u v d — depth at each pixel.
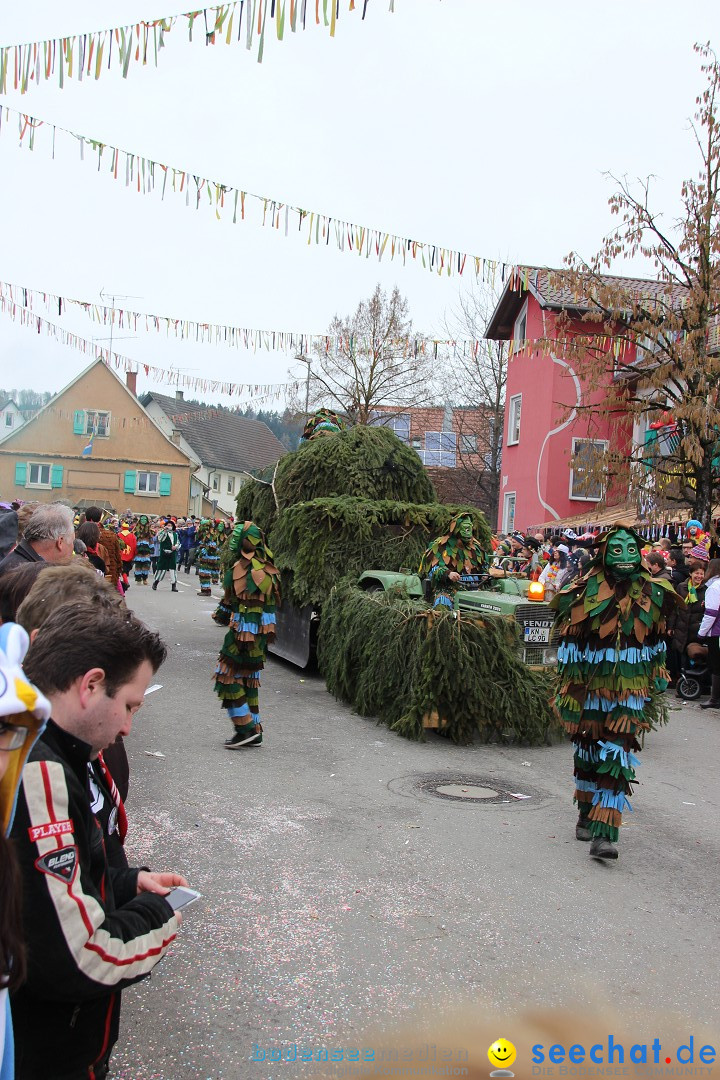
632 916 4.34
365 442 11.83
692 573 11.33
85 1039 1.91
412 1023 3.23
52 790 1.77
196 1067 2.91
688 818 6.11
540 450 27.77
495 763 7.34
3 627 1.41
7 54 6.51
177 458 44.19
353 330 32.78
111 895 2.09
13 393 42.88
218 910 4.12
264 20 5.75
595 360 17.58
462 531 9.57
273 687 10.38
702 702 10.95
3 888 1.48
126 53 6.19
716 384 15.85
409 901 4.34
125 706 2.00
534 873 4.84
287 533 11.20
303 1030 3.16
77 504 43.06
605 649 5.15
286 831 5.28
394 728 8.12
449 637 7.88
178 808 5.61
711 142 16.02
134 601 19.25
